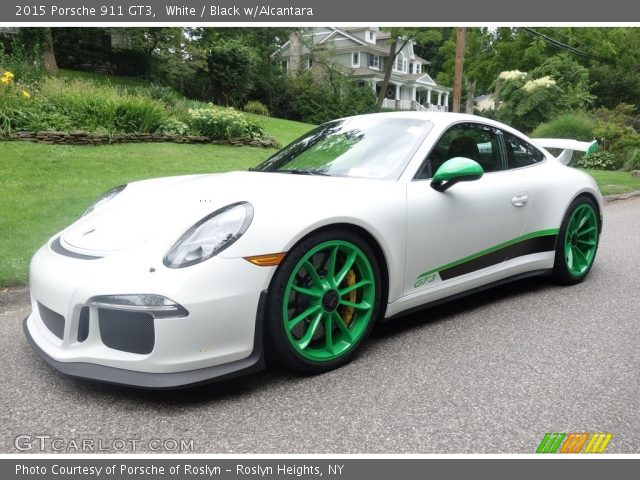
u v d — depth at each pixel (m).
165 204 2.68
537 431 2.16
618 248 5.67
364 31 51.06
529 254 3.80
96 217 2.78
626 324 3.36
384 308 2.93
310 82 35.75
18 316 3.54
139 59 28.95
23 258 4.32
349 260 2.69
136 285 2.20
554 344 3.03
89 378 2.26
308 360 2.57
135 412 2.29
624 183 12.04
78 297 2.28
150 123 11.88
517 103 22.06
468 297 3.95
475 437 2.12
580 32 39.62
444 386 2.52
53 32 27.08
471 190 3.28
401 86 53.69
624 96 40.56
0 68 12.48
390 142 3.27
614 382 2.57
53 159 8.78
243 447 2.05
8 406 2.34
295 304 2.55
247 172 3.33
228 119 12.87
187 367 2.23
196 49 28.55
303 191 2.65
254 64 31.02
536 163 3.96
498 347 2.99
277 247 2.37
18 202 6.05
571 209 4.02
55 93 11.62
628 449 2.05
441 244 3.10
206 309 2.21
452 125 3.43
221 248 2.29
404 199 2.91
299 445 2.06
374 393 2.46
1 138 9.70
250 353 2.39
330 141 3.49
